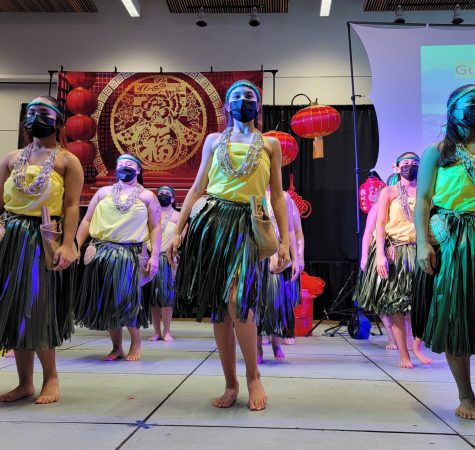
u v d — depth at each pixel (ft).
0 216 5.93
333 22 22.47
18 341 5.45
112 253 9.68
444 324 5.16
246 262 5.46
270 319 9.17
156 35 22.77
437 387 6.84
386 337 14.66
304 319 15.06
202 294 5.51
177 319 20.43
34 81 22.54
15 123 22.74
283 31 22.54
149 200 10.29
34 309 5.56
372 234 10.92
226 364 5.74
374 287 9.78
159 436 4.41
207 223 5.67
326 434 4.54
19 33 22.98
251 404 5.45
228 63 22.48
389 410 5.49
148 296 10.74
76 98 20.74
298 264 9.93
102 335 14.16
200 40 22.65
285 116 21.26
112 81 21.18
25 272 5.62
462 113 5.38
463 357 5.30
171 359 9.50
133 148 20.86
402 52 18.79
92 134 20.71
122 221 9.84
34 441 4.24
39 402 5.65
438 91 18.57
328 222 20.65
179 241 6.05
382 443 4.29
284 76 22.31
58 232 5.64
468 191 5.36
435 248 5.46
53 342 5.67
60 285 5.94
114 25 22.89
